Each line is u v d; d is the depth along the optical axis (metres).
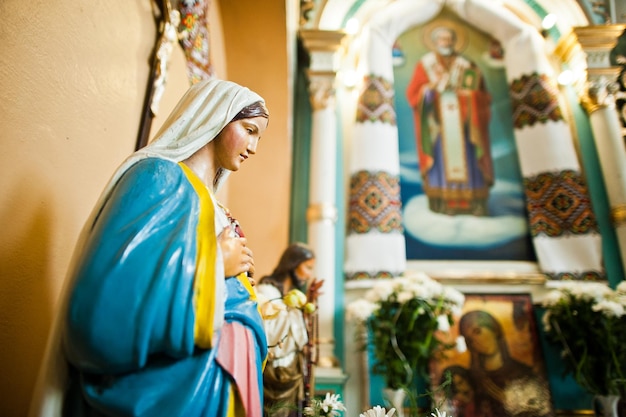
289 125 3.62
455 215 3.72
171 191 0.98
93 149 1.48
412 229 3.66
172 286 0.85
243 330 1.00
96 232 0.89
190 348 0.84
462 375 3.05
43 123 1.21
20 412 1.09
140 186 0.95
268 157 3.49
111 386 0.83
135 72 1.81
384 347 2.84
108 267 0.83
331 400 1.59
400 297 2.83
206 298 0.88
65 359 0.86
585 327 2.90
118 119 1.66
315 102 3.88
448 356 3.09
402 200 3.75
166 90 2.14
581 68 4.01
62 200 1.31
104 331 0.79
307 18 4.20
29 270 1.15
